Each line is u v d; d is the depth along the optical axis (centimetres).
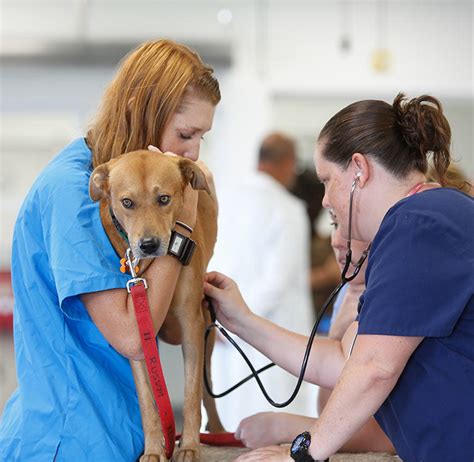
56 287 180
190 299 198
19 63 606
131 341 178
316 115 693
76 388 182
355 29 636
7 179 632
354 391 166
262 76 638
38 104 629
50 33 621
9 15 618
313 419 217
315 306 535
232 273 400
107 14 623
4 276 548
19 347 189
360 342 168
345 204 188
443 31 637
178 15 629
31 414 181
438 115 188
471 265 164
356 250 217
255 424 216
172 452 190
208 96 201
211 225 223
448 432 167
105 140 199
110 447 181
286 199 409
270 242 398
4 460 183
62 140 632
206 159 642
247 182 409
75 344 184
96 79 626
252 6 632
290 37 636
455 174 212
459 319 165
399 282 164
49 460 179
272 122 687
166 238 185
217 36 632
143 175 188
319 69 638
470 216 170
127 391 188
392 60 638
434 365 168
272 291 392
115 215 190
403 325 163
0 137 630
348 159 185
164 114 196
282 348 214
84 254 178
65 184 186
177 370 495
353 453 212
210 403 232
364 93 646
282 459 176
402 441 177
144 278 182
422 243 165
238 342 395
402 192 184
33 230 188
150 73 196
